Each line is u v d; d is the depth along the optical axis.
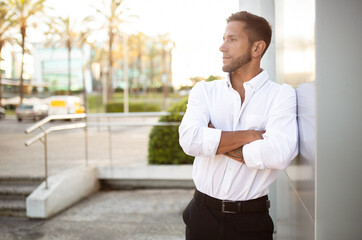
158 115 5.01
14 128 14.70
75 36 28.14
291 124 1.35
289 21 1.74
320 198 1.15
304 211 1.38
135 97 55.19
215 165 1.38
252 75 1.41
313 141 1.17
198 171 1.46
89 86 43.47
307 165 1.28
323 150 1.14
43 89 44.22
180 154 4.98
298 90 1.45
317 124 1.13
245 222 1.36
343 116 1.12
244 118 1.39
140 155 6.67
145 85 64.69
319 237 1.17
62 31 27.47
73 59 46.84
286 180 1.97
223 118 1.42
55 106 15.55
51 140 9.78
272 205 2.71
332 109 1.12
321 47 1.12
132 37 36.34
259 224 1.36
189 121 1.41
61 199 4.05
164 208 4.09
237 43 1.36
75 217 3.83
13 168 5.33
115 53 38.16
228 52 1.38
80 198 4.51
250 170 1.34
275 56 2.54
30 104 19.80
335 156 1.13
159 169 4.88
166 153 5.02
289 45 1.75
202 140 1.34
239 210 1.36
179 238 3.16
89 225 3.56
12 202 4.10
